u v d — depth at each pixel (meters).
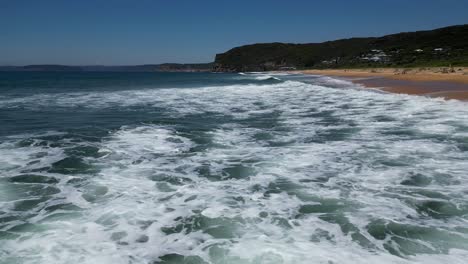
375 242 4.54
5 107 19.27
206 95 27.39
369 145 9.60
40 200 6.02
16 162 8.20
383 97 20.94
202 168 7.85
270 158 8.59
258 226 5.04
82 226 5.06
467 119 12.63
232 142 10.41
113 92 31.44
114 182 6.91
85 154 8.97
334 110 16.72
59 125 13.20
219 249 4.43
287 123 13.55
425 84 26.62
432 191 6.20
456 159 8.03
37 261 4.12
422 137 10.29
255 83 46.62
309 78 54.28
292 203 5.84
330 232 4.83
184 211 5.57
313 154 8.86
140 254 4.34
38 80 65.12
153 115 16.08
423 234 4.72
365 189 6.38
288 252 4.30
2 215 5.41
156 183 6.86
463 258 4.12
